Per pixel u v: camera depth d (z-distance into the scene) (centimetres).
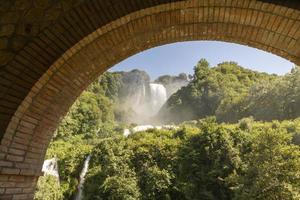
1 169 397
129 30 442
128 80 10050
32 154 483
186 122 6359
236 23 432
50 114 490
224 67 8081
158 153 2784
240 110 5062
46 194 2278
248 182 1730
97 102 5525
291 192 1476
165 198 2408
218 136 2588
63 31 393
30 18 403
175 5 390
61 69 430
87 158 2908
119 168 2628
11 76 386
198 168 2534
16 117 389
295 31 393
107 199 2391
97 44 441
